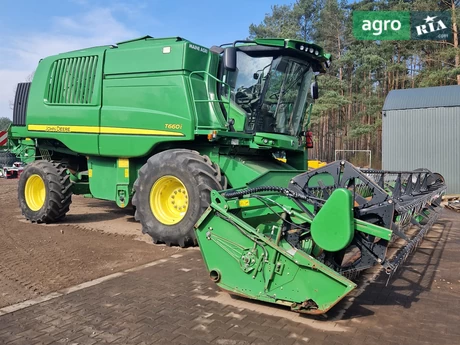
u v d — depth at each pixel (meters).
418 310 4.27
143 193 7.13
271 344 3.48
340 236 3.76
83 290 4.75
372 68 35.81
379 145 37.38
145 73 7.65
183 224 6.67
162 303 4.36
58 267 5.66
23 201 9.17
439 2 32.53
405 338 3.62
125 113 7.81
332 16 41.50
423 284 5.12
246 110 7.77
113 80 8.02
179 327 3.79
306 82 8.55
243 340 3.54
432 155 18.58
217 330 3.73
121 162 8.12
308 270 3.90
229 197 4.46
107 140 8.06
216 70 7.90
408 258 6.39
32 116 9.17
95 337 3.58
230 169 7.42
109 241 7.29
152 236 7.01
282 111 8.17
